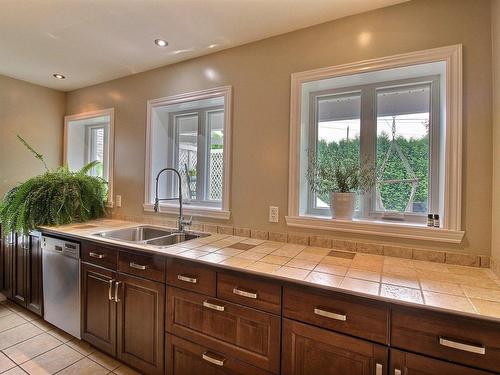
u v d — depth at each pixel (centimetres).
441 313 96
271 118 194
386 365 105
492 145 134
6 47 215
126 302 177
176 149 271
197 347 148
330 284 115
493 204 133
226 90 210
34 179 248
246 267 135
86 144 333
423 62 150
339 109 191
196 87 227
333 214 175
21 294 250
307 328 119
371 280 120
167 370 159
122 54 224
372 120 179
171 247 172
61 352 196
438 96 163
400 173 174
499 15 125
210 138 252
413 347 101
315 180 187
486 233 136
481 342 92
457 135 141
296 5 159
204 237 202
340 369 113
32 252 239
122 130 274
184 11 166
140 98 262
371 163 179
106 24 182
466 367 94
